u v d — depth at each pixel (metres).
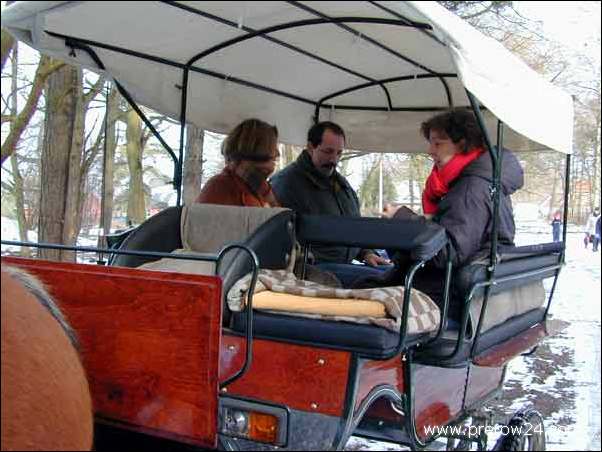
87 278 2.44
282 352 2.50
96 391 2.45
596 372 5.95
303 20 3.06
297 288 2.62
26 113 5.96
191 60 3.64
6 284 1.89
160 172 9.64
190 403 2.30
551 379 5.75
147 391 2.36
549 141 3.41
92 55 3.30
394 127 4.84
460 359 2.85
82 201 7.69
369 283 3.15
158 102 3.73
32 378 1.83
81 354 2.44
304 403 2.45
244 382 2.55
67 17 2.81
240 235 3.18
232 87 4.12
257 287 2.64
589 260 8.27
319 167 4.45
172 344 2.31
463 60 2.53
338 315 2.44
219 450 2.51
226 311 2.64
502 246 3.18
